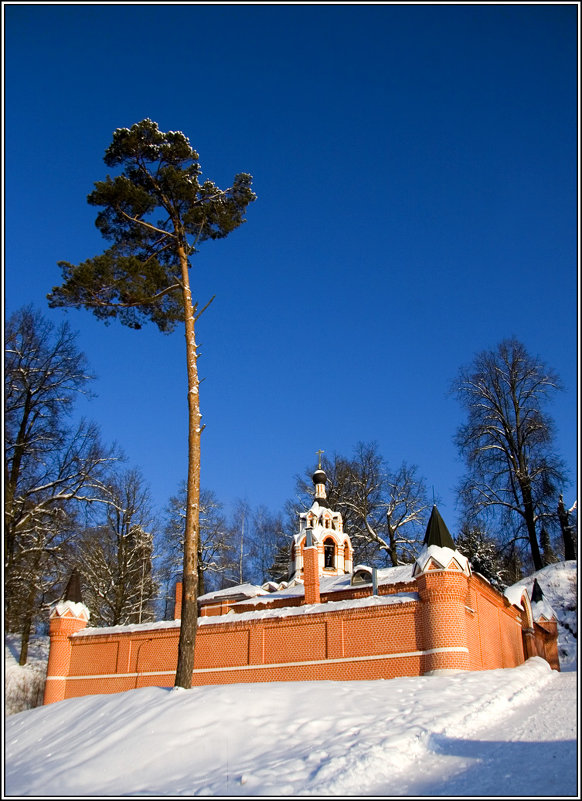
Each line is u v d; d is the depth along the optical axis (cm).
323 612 2600
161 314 2816
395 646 2394
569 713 1555
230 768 1437
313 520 4441
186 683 2161
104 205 2697
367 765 1277
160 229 2772
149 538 5469
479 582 2689
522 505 4834
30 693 4244
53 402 3484
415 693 1848
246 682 2686
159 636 3061
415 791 1150
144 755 1619
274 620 2709
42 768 1697
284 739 1572
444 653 2256
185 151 2705
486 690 1827
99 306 2686
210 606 4359
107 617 5366
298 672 2575
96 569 5116
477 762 1259
